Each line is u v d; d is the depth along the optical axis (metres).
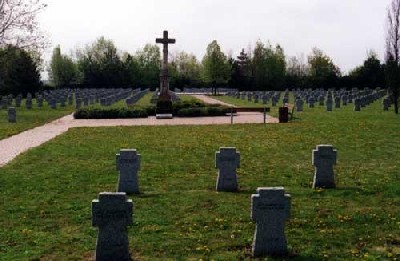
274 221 8.98
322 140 24.47
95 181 15.48
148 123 34.78
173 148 22.30
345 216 11.29
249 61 122.69
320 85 103.31
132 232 10.32
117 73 116.88
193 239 9.88
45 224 11.02
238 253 9.11
